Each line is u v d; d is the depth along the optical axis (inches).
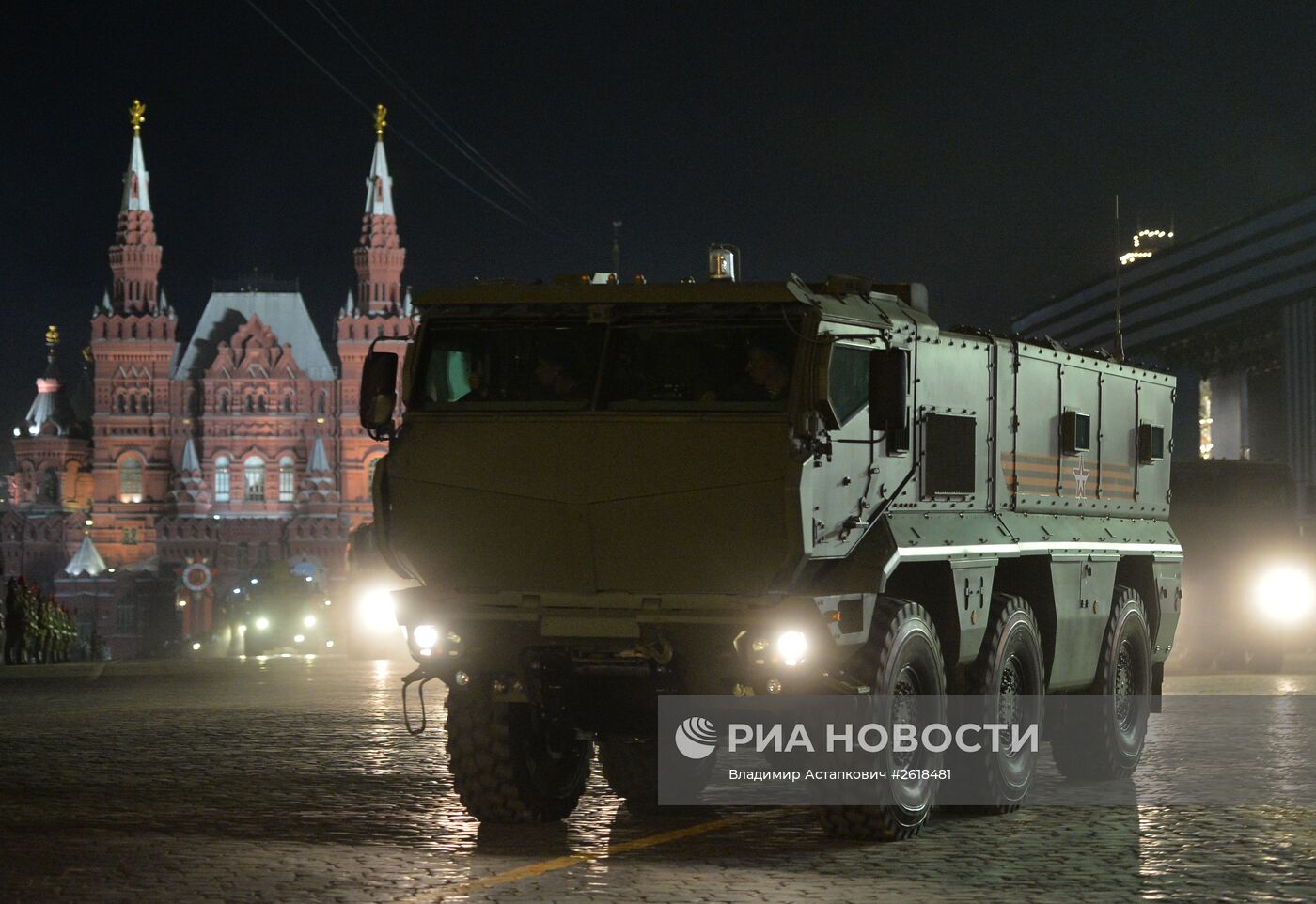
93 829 454.6
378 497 425.7
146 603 7116.1
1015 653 474.6
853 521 410.0
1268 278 3846.0
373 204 7342.5
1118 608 546.6
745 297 399.5
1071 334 4980.3
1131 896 351.6
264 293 7529.5
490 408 417.1
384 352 426.9
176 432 7372.1
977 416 473.7
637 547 405.4
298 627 5595.5
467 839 429.4
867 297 435.8
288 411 7268.7
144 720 881.5
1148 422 591.5
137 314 7421.3
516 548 416.2
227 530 7116.1
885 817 412.5
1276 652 1328.7
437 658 430.0
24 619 2229.3
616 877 373.7
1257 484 1332.4
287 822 466.0
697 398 402.6
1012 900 346.6
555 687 427.5
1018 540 483.8
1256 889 358.9
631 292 407.5
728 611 402.6
